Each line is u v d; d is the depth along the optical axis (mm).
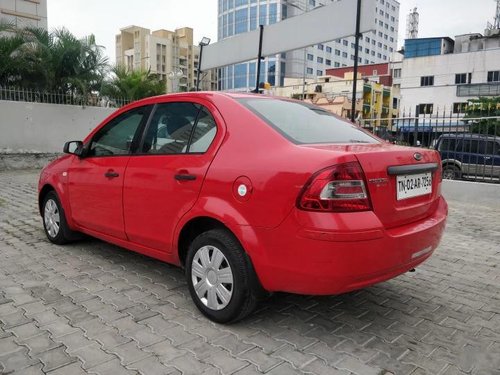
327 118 3846
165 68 123250
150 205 3658
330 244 2588
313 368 2686
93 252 4926
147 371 2611
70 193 4723
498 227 6867
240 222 2947
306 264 2674
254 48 9812
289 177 2748
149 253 3822
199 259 3318
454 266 4832
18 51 13531
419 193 3197
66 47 13867
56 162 5180
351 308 3600
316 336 3100
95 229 4453
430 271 4633
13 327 3129
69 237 5047
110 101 15484
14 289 3830
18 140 12789
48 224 5262
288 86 70312
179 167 3424
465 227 6848
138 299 3666
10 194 8758
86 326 3164
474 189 8953
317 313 3477
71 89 14234
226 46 10609
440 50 58969
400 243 2834
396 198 2943
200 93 3678
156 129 3871
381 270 2771
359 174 2682
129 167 3908
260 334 3100
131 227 3898
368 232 2639
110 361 2711
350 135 3596
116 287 3922
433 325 3342
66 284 3973
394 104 73812
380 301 3770
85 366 2650
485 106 39219
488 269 4754
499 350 2982
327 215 2609
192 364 2695
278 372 2631
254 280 2998
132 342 2949
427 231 3100
